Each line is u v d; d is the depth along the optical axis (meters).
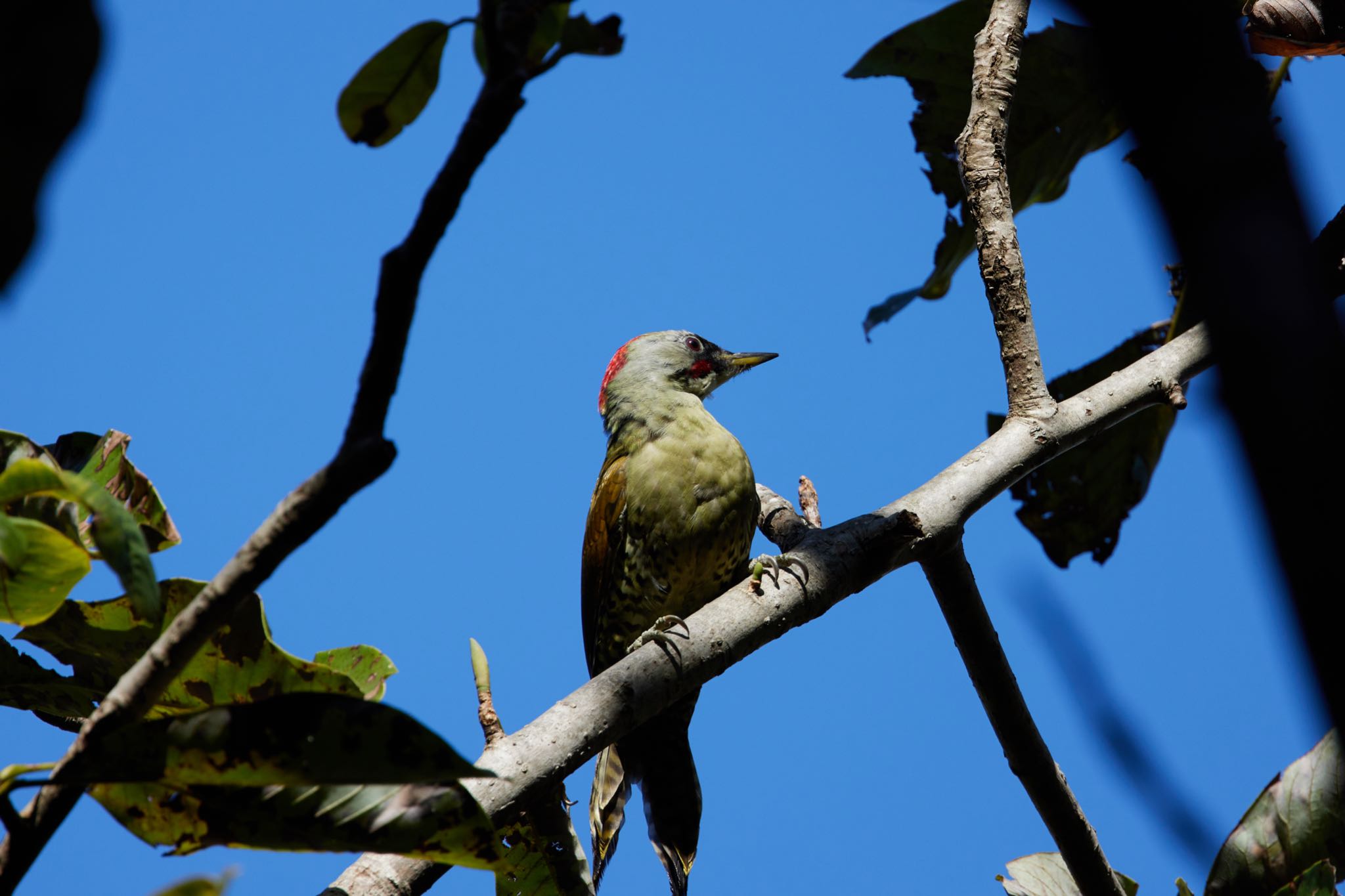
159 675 4.61
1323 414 2.69
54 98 2.67
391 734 4.85
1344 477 2.66
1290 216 2.82
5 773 4.70
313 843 5.21
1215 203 2.82
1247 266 2.78
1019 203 10.57
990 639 8.41
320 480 4.27
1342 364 2.71
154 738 4.76
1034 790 8.59
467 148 4.16
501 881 7.30
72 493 4.41
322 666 5.81
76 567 5.07
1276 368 2.74
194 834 5.23
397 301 4.20
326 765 4.82
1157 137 2.88
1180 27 2.86
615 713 6.92
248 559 4.38
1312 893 7.54
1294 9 8.74
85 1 2.70
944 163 10.37
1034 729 8.54
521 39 4.22
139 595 4.18
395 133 5.61
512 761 6.57
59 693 6.51
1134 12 2.87
